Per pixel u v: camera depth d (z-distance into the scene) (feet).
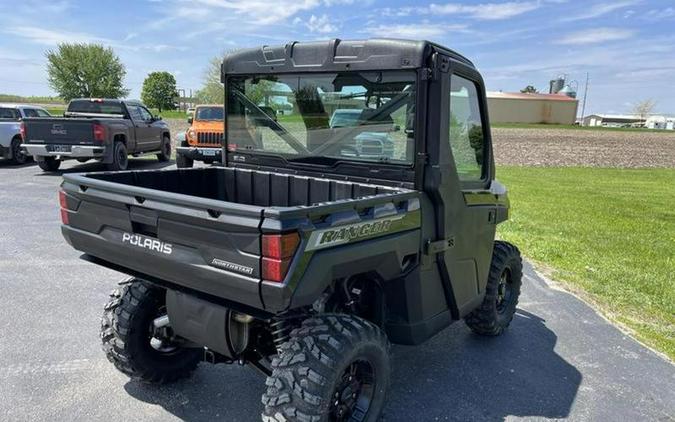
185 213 7.34
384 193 9.41
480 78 11.00
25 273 17.19
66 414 9.53
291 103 11.14
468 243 11.02
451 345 13.48
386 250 8.36
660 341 14.25
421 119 9.23
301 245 6.78
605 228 29.58
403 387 11.19
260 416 9.80
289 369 7.53
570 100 250.37
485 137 11.71
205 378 11.14
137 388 10.58
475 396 10.98
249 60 11.53
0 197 29.81
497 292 13.53
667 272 20.92
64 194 9.42
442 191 9.57
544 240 25.89
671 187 50.31
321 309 8.69
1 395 10.03
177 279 7.90
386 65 9.43
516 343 13.78
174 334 9.91
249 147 12.21
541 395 11.15
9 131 43.83
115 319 9.91
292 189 11.33
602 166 70.79
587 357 13.12
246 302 7.07
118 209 8.45
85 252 9.55
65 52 193.88
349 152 10.44
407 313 9.68
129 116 45.21
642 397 11.28
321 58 10.32
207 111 46.16
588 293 18.13
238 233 6.86
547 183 50.62
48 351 11.91
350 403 8.41
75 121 38.24
